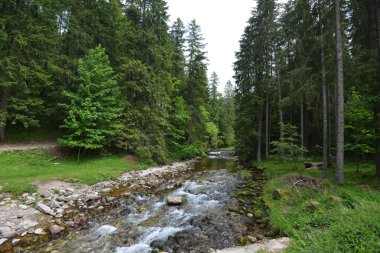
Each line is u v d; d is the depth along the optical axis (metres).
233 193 12.80
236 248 6.15
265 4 22.17
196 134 29.84
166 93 23.98
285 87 20.88
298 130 24.92
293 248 5.50
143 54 22.00
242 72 25.09
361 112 12.77
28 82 17.38
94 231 8.33
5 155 15.12
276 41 21.50
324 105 13.05
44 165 15.15
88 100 17.02
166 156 23.47
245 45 24.91
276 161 22.00
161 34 23.44
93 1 21.58
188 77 30.67
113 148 20.94
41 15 17.84
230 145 54.69
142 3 22.84
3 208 9.23
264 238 7.55
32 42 16.80
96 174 14.92
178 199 11.41
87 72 17.38
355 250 4.31
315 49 13.38
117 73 20.88
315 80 13.48
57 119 20.55
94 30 21.25
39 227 8.35
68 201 10.95
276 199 10.41
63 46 19.73
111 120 19.42
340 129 11.36
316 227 6.76
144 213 10.07
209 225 8.73
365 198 8.31
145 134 20.89
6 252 6.80
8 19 16.19
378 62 11.23
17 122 19.59
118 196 12.26
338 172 11.39
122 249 7.14
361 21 12.76
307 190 10.53
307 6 13.36
